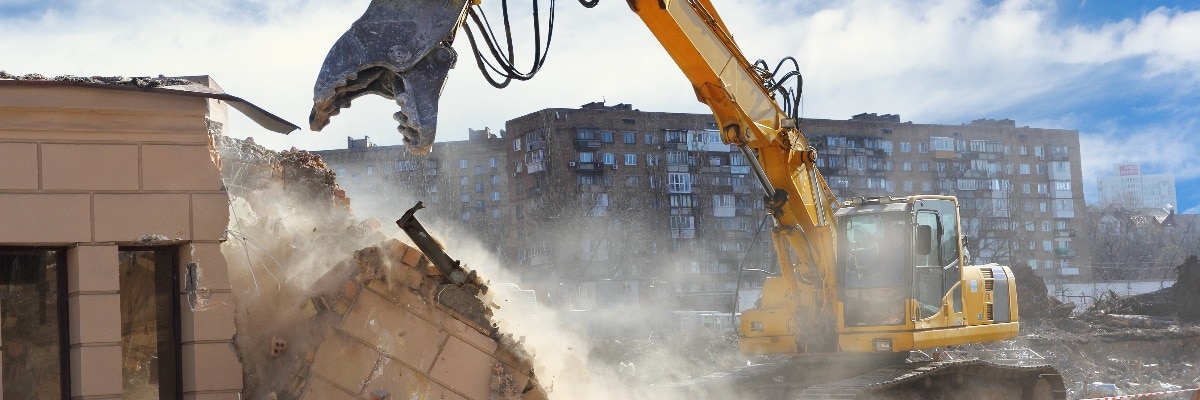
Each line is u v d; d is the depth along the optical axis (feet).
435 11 30.45
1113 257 345.72
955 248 53.62
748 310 53.57
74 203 28.94
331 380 31.09
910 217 50.14
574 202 254.06
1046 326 137.18
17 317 28.96
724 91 44.34
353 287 31.45
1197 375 102.83
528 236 260.21
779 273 56.34
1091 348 119.34
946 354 84.84
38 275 29.30
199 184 30.32
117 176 29.43
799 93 48.85
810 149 49.57
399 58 29.99
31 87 28.30
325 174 41.70
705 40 43.27
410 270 31.99
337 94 30.30
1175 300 149.38
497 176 301.43
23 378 28.91
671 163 272.10
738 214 275.39
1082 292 231.91
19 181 28.40
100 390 28.91
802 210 49.14
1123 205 496.23
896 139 300.61
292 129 34.45
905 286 49.70
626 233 254.88
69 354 29.35
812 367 53.47
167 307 30.40
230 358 30.25
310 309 31.68
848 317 50.67
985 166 313.73
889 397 49.11
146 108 29.55
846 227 51.44
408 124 30.04
